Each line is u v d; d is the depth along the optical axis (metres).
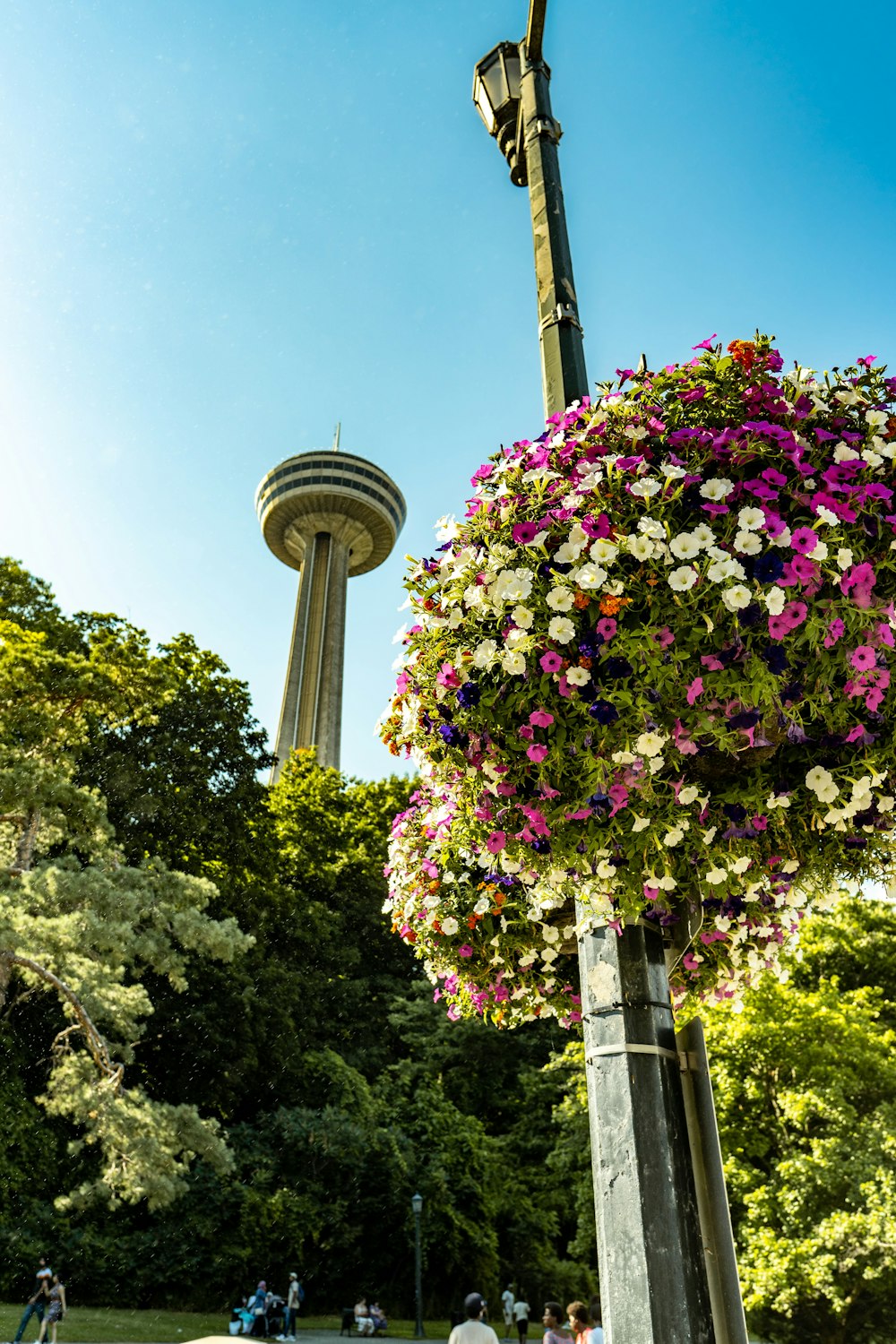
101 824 13.56
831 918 17.97
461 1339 6.18
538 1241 24.23
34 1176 18.14
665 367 2.07
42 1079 19.98
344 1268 22.16
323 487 92.50
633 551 1.79
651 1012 1.91
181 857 24.03
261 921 25.31
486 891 2.48
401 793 35.50
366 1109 23.02
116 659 15.59
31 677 14.45
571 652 1.86
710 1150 1.82
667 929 2.21
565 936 2.44
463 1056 26.38
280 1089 23.88
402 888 2.79
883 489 1.86
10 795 12.67
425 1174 22.03
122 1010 13.47
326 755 75.50
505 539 1.99
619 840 1.92
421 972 31.11
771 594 1.74
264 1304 17.47
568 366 2.87
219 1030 22.69
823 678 1.82
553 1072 25.17
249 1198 19.52
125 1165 12.81
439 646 2.02
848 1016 14.62
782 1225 12.27
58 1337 14.61
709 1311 1.66
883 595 1.88
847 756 2.00
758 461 1.93
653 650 1.76
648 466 1.91
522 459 2.11
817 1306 12.27
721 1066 13.66
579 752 1.87
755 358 2.04
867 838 2.15
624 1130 1.80
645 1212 1.71
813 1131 13.45
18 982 18.94
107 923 12.41
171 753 24.95
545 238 3.12
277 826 30.89
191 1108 13.23
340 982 28.17
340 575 91.69
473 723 1.97
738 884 2.07
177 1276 18.86
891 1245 10.92
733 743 1.79
